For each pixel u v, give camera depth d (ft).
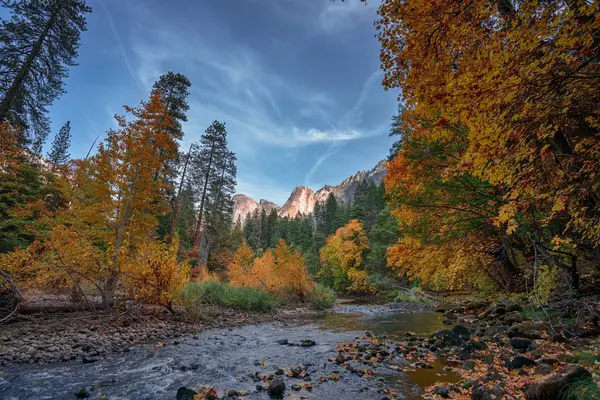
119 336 32.65
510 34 11.25
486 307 48.03
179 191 107.86
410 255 42.91
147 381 21.01
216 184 132.77
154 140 54.29
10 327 31.94
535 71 10.92
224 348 30.76
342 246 121.08
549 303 34.40
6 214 57.52
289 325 47.14
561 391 12.64
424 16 17.44
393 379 20.27
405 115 30.78
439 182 31.48
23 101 55.77
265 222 258.16
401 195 34.73
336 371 22.49
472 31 14.97
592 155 13.14
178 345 31.63
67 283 39.17
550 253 28.76
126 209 49.65
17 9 55.16
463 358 23.75
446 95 15.60
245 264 92.48
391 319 52.80
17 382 20.47
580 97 11.85
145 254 42.22
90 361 25.44
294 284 77.77
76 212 52.85
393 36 20.40
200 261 105.50
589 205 15.69
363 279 112.57
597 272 29.30
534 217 21.99
